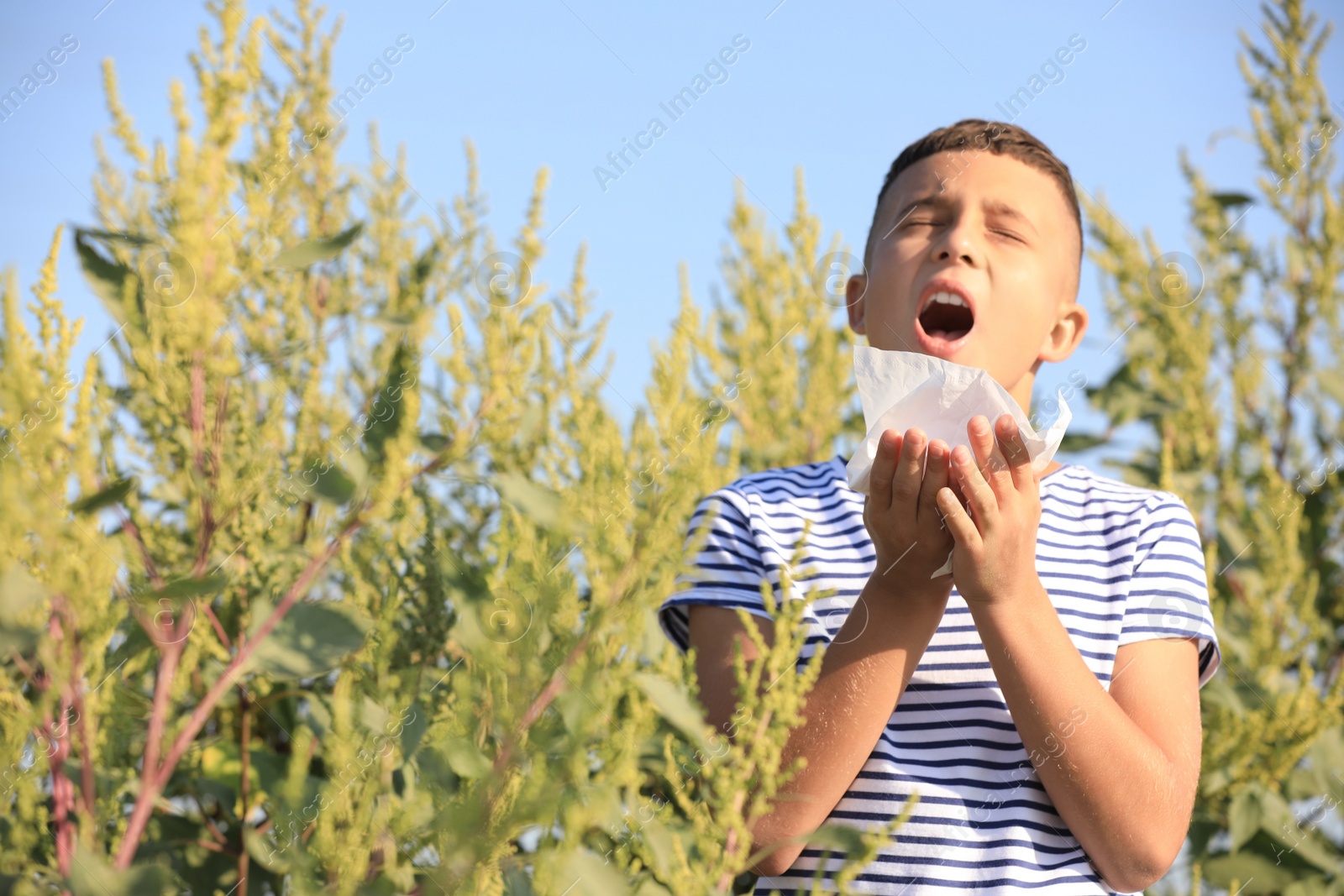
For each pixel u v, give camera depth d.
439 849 1.05
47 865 1.13
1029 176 1.69
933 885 1.36
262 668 1.15
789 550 1.65
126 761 1.32
